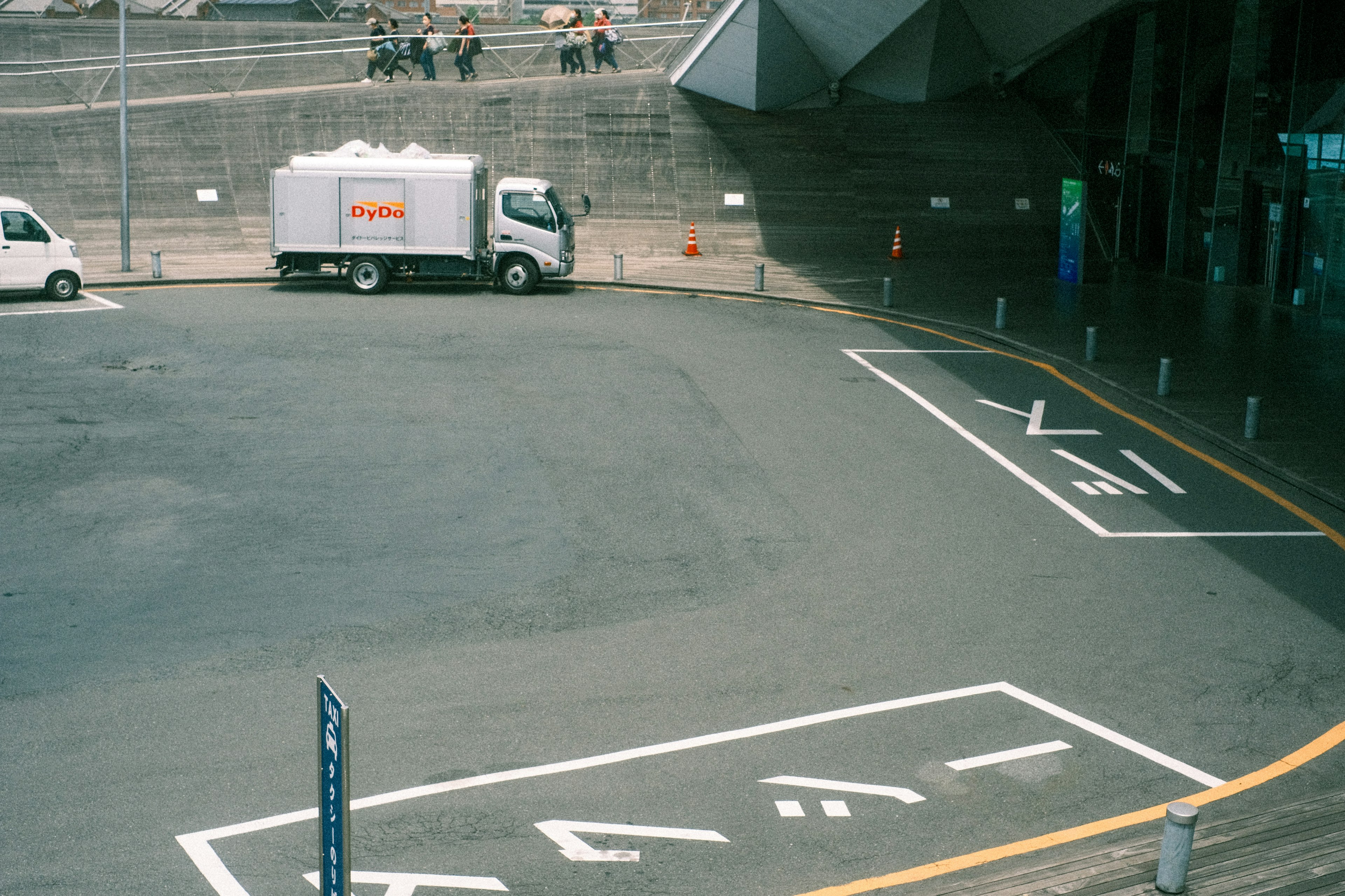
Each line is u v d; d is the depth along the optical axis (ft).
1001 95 124.47
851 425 57.11
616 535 43.04
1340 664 33.32
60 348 69.31
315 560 40.42
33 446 51.75
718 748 28.09
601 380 64.28
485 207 90.02
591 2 135.64
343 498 46.37
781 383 64.44
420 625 35.37
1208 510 46.32
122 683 31.35
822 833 24.27
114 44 138.00
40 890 21.88
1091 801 25.82
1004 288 93.97
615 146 116.88
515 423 56.39
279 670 32.27
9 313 79.41
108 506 45.09
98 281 90.38
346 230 86.63
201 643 33.94
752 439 54.70
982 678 32.24
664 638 34.63
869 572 39.88
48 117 112.06
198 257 104.37
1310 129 82.48
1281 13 86.02
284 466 49.85
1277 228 90.38
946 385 64.59
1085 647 34.30
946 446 54.03
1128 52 105.91
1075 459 52.44
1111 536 43.50
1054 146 120.06
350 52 119.65
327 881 14.11
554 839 23.86
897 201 114.73
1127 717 30.04
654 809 25.18
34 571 39.04
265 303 84.07
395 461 50.72
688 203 113.91
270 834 24.00
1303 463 50.55
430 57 118.42
